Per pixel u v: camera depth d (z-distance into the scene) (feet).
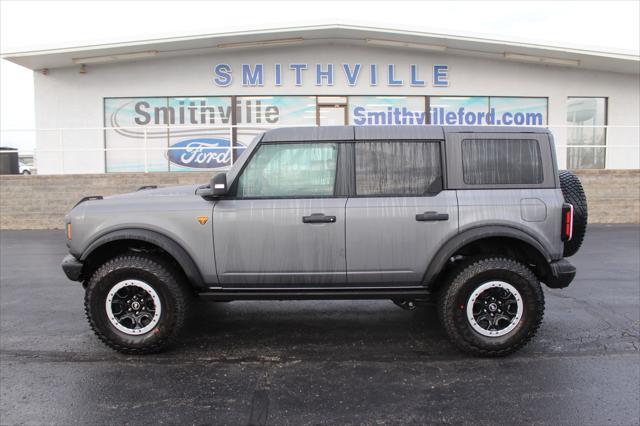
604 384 11.25
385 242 12.72
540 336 14.42
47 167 50.16
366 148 13.03
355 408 10.21
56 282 21.54
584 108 53.31
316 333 14.92
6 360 12.81
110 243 13.50
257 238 12.78
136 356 13.08
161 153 50.57
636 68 51.06
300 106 50.26
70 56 46.19
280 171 13.08
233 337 14.57
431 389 11.07
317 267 12.81
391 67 50.08
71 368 12.28
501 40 46.14
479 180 12.95
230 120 50.14
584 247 29.32
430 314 16.74
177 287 12.94
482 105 51.49
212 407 10.27
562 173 14.39
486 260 12.70
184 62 49.62
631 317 16.08
